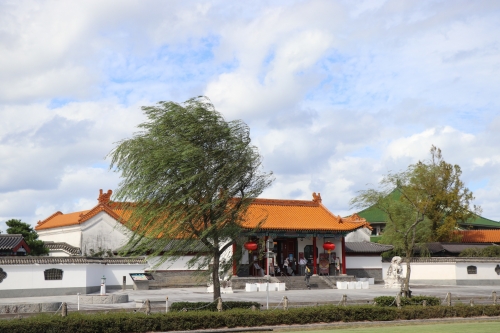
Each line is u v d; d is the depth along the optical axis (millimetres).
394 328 30234
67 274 51062
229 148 34000
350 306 34031
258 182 35438
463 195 86438
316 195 72250
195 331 28797
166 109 33719
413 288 61781
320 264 67750
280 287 59688
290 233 64625
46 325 25828
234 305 34594
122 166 33531
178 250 35344
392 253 80375
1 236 52156
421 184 82500
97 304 42438
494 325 31766
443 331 27969
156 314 29203
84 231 63344
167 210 33125
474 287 64125
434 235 84500
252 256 64875
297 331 29828
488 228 108062
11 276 48469
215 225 33750
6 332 25062
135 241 35094
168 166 32594
